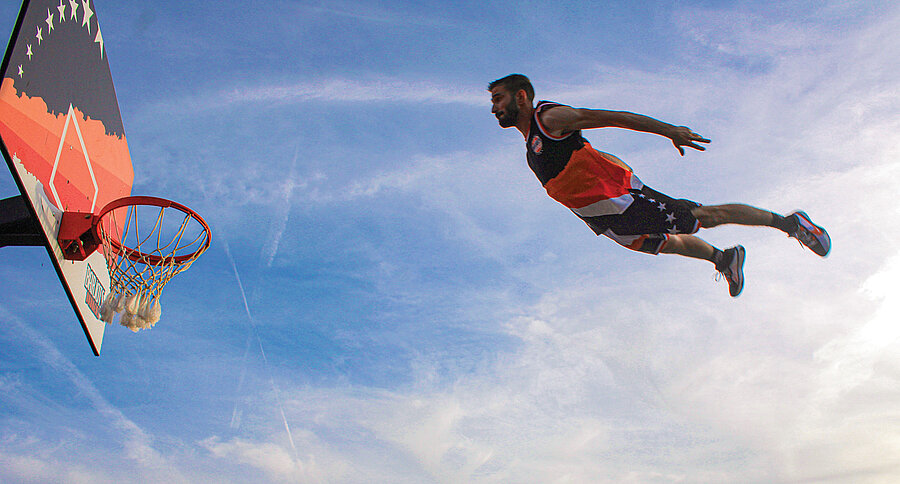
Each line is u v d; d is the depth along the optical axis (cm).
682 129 419
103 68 381
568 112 432
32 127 290
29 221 311
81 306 346
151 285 374
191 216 380
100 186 372
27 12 283
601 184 447
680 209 454
